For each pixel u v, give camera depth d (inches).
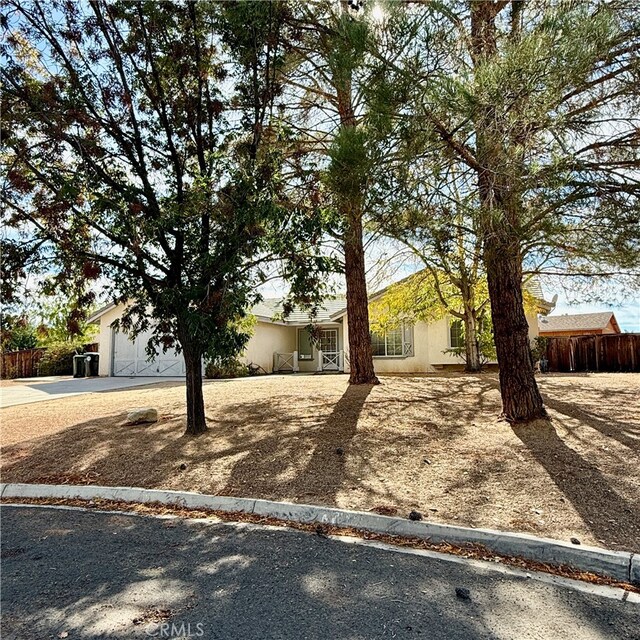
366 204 180.5
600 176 168.6
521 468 180.9
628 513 141.3
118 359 755.4
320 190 220.4
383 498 163.0
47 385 616.1
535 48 140.5
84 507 178.1
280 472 193.2
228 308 224.5
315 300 259.6
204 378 637.9
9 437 282.7
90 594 107.1
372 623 93.2
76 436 266.5
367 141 163.5
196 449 228.4
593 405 285.4
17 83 216.5
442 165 174.9
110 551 132.9
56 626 94.1
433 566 119.6
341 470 191.8
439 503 156.6
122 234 234.8
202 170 251.6
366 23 151.8
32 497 193.9
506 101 146.5
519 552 125.8
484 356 592.4
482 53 159.2
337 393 361.1
